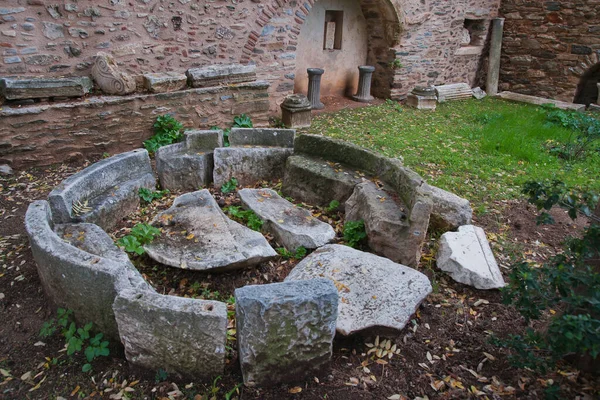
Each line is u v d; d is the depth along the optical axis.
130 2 5.88
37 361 2.67
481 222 4.44
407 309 2.92
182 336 2.35
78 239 3.28
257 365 2.40
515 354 2.67
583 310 2.34
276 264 3.56
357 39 9.44
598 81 10.52
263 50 7.31
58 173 5.11
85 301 2.65
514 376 2.63
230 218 4.14
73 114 5.26
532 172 5.76
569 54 9.95
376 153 4.40
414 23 9.11
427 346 2.85
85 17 5.61
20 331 2.89
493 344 2.67
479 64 11.05
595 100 10.69
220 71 6.30
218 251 3.38
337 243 3.83
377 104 9.14
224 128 6.47
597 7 9.35
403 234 3.44
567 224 4.50
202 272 3.36
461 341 2.91
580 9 9.57
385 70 9.52
